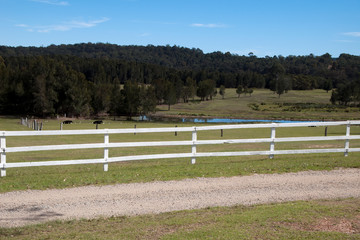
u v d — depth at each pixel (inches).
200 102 6584.6
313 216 255.3
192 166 458.0
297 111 4692.4
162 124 2792.8
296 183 369.7
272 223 240.8
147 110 4264.3
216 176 398.9
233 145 968.9
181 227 234.1
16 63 6486.2
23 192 328.2
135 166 474.6
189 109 5236.2
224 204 295.3
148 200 305.9
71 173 417.4
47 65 4323.3
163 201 303.1
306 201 301.0
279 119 3814.0
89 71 7406.5
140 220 251.6
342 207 278.2
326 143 963.3
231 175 404.5
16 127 2244.1
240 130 1755.7
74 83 4116.6
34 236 222.1
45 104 3796.8
